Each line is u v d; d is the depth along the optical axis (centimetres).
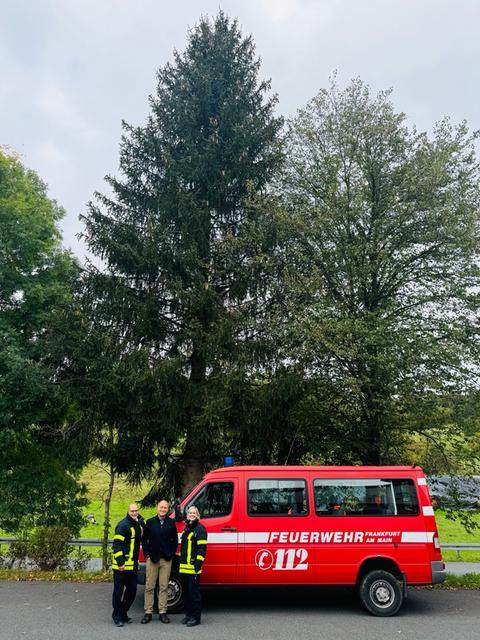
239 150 1688
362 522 961
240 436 1465
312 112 1545
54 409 1717
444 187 1453
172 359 1418
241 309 1518
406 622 877
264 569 937
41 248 1797
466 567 2083
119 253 1548
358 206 1423
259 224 1499
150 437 1471
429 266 1446
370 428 1377
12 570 1230
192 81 1834
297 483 984
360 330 1249
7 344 1630
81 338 1473
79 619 865
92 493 2138
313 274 1370
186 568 868
